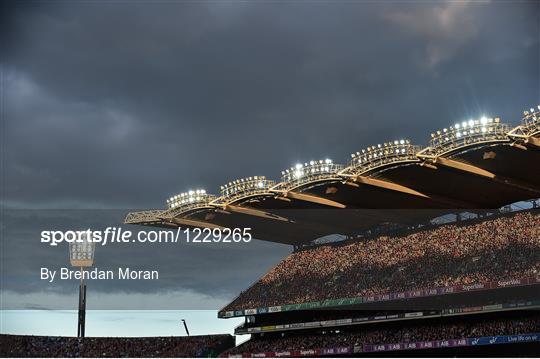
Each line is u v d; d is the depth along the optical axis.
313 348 82.00
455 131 63.50
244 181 80.12
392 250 85.62
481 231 79.12
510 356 71.00
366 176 71.25
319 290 85.81
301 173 74.81
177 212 85.50
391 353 77.69
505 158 65.00
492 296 73.44
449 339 71.56
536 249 71.19
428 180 71.94
